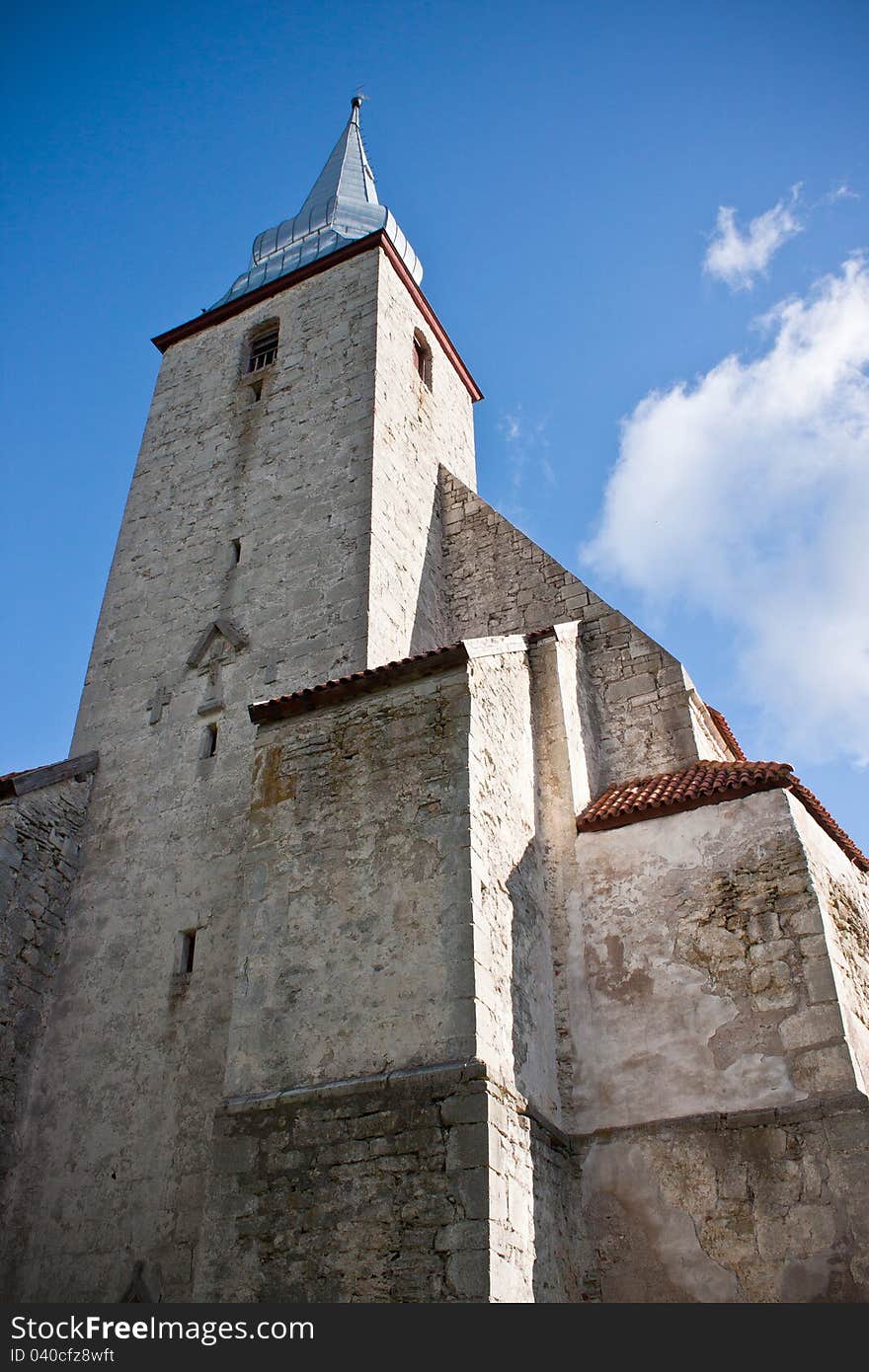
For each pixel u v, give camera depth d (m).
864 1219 9.55
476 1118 9.02
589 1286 10.30
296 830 11.64
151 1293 11.05
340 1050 9.99
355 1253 8.86
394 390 19.94
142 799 15.47
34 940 14.09
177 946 13.54
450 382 23.61
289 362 20.69
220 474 19.52
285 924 11.05
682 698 15.62
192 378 21.98
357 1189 9.14
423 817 10.99
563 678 15.00
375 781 11.52
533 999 11.43
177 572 18.38
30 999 13.75
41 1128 12.93
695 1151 10.60
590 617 17.47
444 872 10.53
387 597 16.69
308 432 19.06
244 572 17.56
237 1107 10.11
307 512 17.75
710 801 12.70
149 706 16.64
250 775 14.70
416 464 19.88
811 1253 9.64
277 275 23.55
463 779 11.04
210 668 16.50
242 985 10.90
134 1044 12.99
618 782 15.23
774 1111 10.45
